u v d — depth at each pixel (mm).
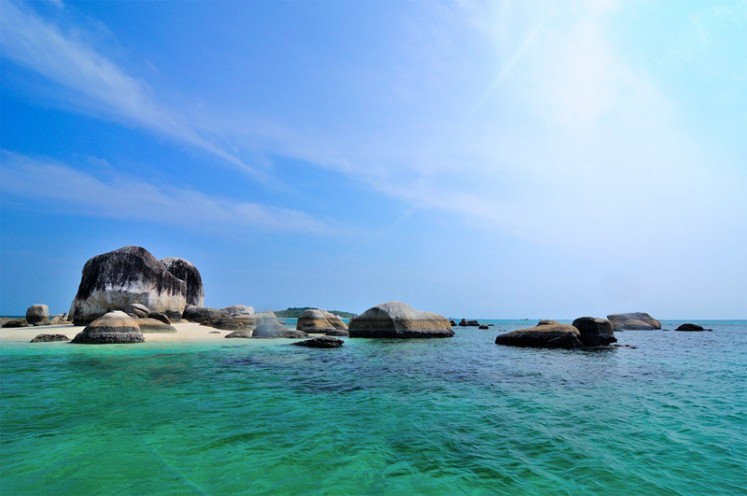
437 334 32125
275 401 9609
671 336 38438
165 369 14055
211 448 6418
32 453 6078
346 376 13297
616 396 10484
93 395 9891
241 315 35938
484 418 8352
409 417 8383
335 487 5160
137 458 5949
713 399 10211
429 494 5016
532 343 24500
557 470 5773
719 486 5309
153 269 31078
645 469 5828
